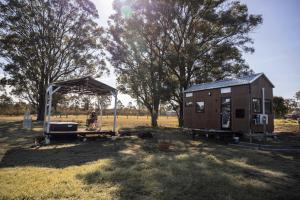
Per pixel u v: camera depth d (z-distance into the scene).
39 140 11.91
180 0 22.75
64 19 31.23
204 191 4.52
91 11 32.03
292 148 10.23
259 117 13.01
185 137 15.24
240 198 4.19
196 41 24.92
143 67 24.69
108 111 70.44
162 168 6.23
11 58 28.38
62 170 6.06
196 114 17.70
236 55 24.69
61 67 31.80
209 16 22.34
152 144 11.73
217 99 15.64
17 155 8.52
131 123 30.16
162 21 24.14
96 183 4.92
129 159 7.47
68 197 4.13
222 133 13.52
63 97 33.09
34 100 31.92
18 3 27.78
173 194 4.34
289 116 41.25
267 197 4.30
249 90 13.28
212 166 6.62
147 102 25.59
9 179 5.14
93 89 14.78
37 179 5.16
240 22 22.62
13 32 29.11
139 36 24.86
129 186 4.76
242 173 5.97
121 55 24.83
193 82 24.89
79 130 14.70
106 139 13.52
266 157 8.38
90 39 32.62
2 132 17.08
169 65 24.00
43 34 29.97
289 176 5.77
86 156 8.41
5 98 33.78
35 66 29.91
